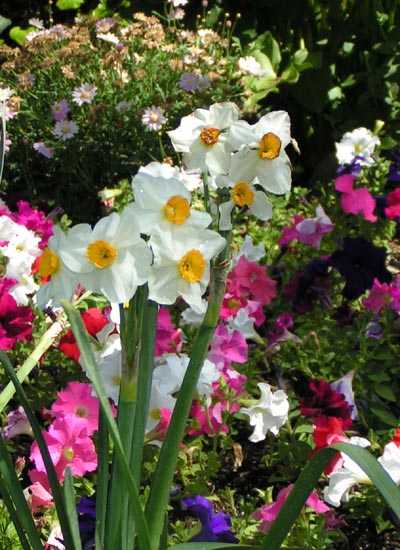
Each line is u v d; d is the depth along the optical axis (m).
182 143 0.70
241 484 1.07
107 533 0.68
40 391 1.12
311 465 0.64
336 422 0.96
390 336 1.17
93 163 1.71
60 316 1.01
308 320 1.27
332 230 1.51
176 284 0.64
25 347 1.14
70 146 1.67
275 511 0.92
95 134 1.69
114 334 1.02
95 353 0.99
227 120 0.71
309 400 1.10
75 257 0.63
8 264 1.14
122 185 1.60
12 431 1.01
